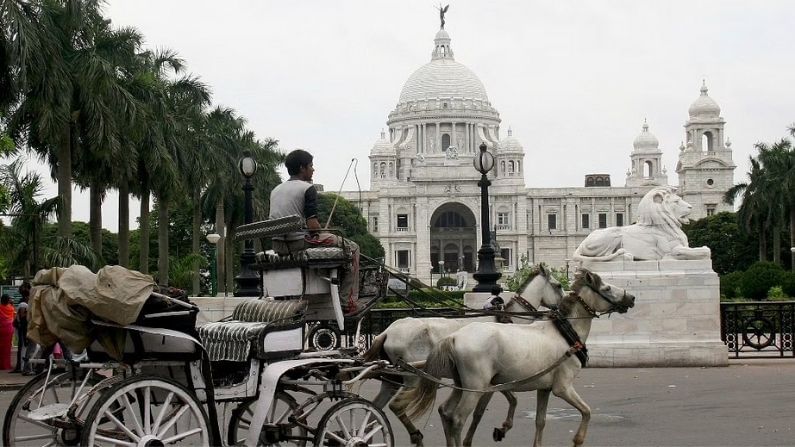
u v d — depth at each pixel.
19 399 12.60
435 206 180.00
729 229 126.56
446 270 188.88
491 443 16.31
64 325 11.32
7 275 47.81
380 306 45.22
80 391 11.86
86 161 41.94
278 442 12.97
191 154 53.41
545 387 13.83
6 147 32.47
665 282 29.14
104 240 101.88
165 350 11.97
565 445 15.94
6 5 32.12
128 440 12.06
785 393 22.56
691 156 180.00
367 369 12.78
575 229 186.12
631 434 16.95
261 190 76.25
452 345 13.39
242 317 13.98
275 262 13.67
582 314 14.44
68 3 37.00
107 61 39.09
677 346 28.98
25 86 32.84
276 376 11.87
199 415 11.41
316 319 13.73
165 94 47.78
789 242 108.31
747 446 15.70
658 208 30.06
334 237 13.45
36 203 42.19
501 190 181.88
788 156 86.44
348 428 13.20
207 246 96.06
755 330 31.94
